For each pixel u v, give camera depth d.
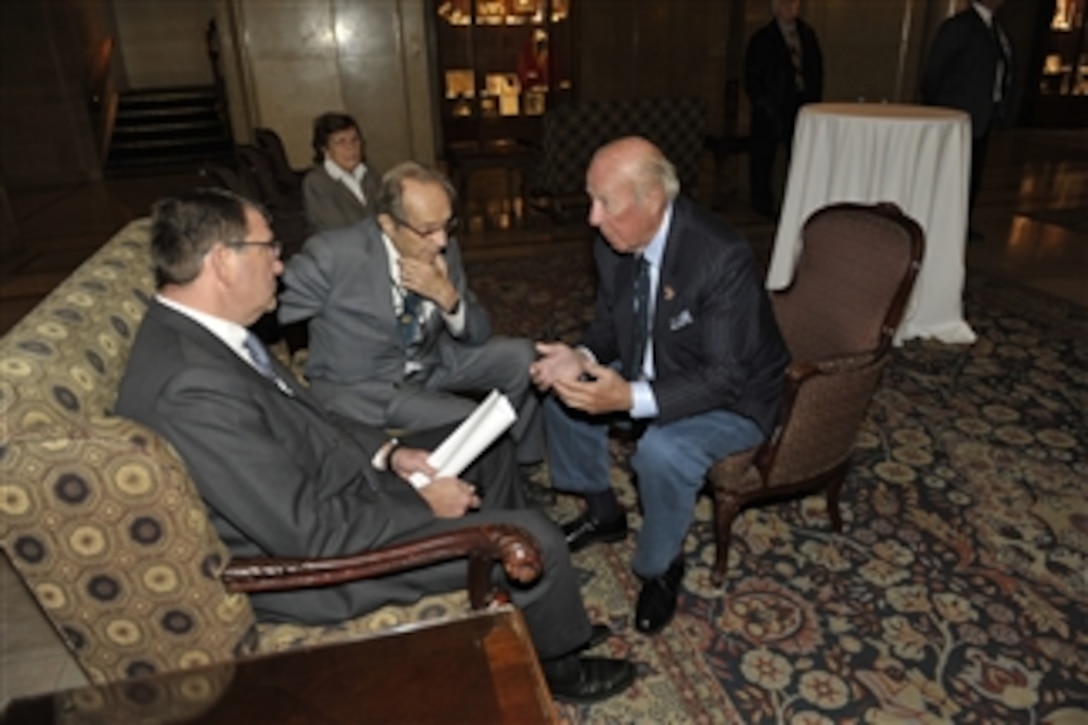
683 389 1.96
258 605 1.56
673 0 9.64
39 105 8.79
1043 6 9.98
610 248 2.21
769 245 5.61
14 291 5.15
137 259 2.07
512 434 2.52
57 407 1.34
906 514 2.57
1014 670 1.95
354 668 1.25
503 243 5.81
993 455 2.89
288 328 2.79
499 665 1.25
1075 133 10.12
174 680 1.23
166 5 11.23
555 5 9.77
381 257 2.15
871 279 2.16
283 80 6.38
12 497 1.24
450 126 10.12
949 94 5.15
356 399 2.23
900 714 1.84
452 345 2.46
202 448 1.38
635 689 1.93
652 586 2.16
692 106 5.96
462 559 1.61
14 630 2.22
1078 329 3.96
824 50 7.07
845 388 2.07
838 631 2.09
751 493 2.16
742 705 1.87
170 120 10.56
